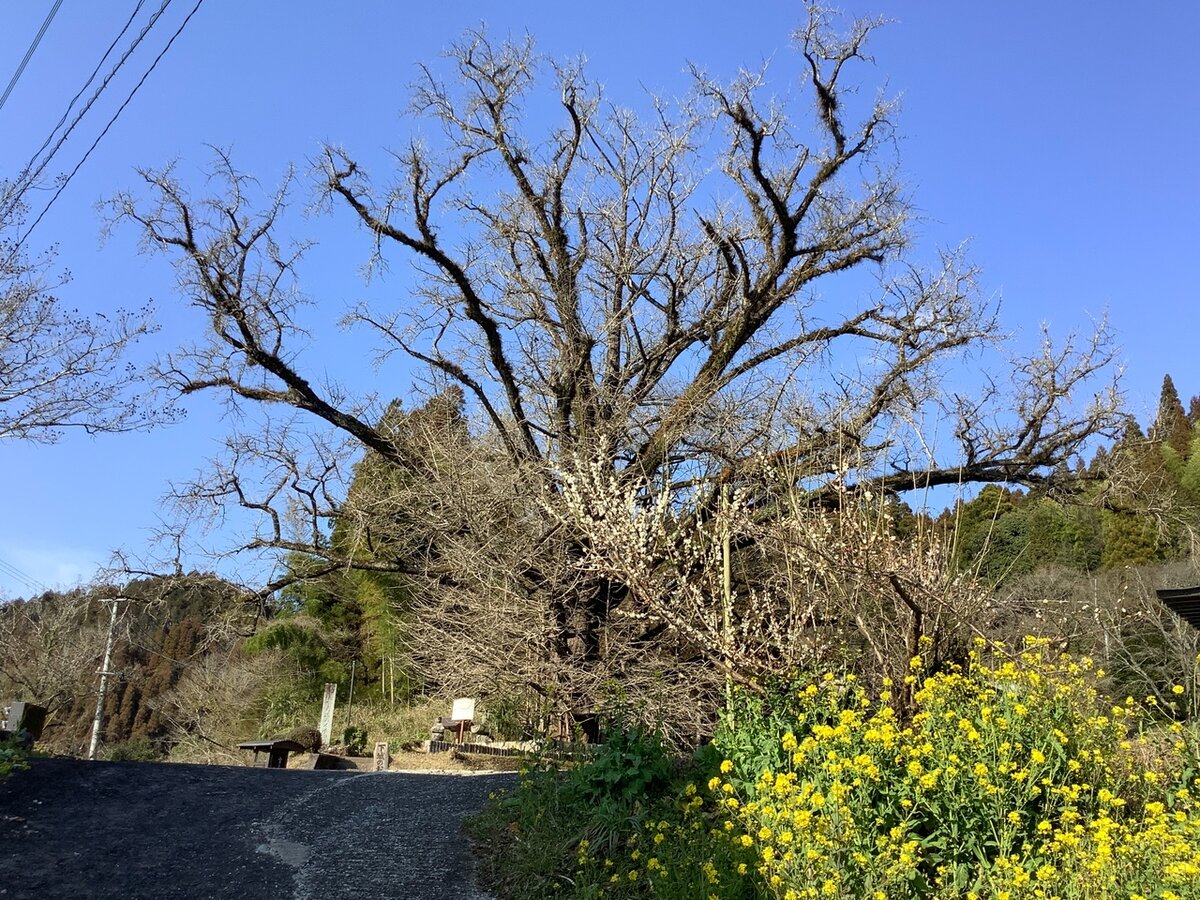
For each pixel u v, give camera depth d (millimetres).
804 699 6398
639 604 12562
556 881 5453
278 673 26828
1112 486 14766
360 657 27031
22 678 27359
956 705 6023
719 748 6523
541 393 15867
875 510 8070
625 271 16859
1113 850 4746
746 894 4793
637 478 12734
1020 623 8820
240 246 14648
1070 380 14164
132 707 32906
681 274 17094
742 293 15758
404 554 15781
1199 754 6000
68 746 28938
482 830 6359
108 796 6762
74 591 24781
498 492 14047
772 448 10680
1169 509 15750
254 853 5941
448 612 14523
